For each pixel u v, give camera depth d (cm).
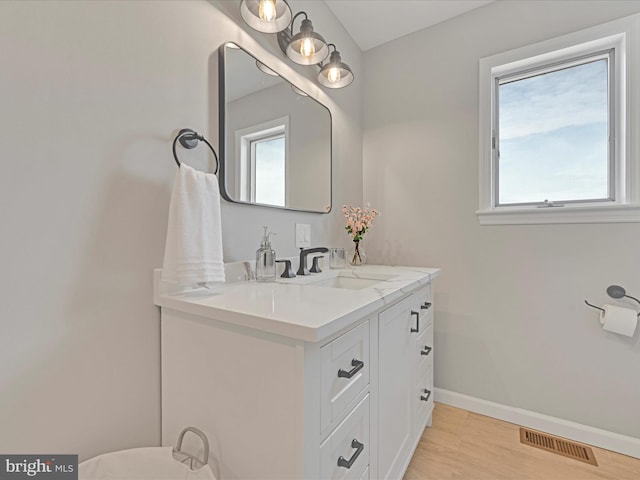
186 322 88
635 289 142
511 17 171
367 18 190
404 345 123
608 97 153
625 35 144
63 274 77
